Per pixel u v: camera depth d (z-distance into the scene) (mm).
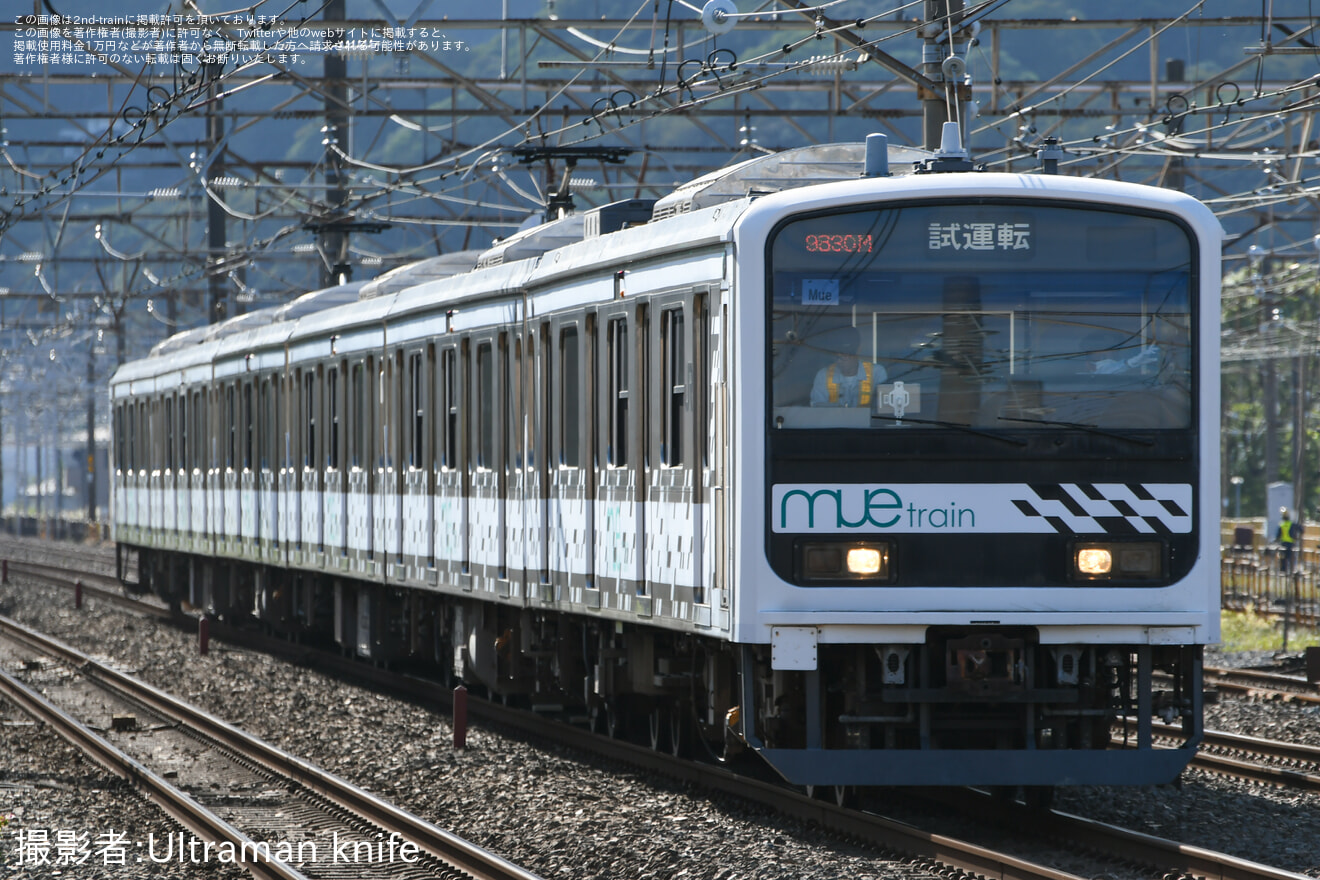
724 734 39594
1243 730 52281
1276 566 117625
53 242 112062
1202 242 34594
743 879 31594
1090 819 36469
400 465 58938
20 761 51156
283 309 76125
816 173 40844
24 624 101375
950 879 31234
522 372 48156
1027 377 34562
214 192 105250
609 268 41969
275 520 74562
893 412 34438
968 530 34438
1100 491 34531
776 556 34312
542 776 44719
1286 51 61594
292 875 32906
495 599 50344
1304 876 29625
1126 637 34469
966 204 34562
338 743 52562
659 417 39062
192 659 78688
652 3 65062
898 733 37219
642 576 40188
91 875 35031
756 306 34406
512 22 70875
